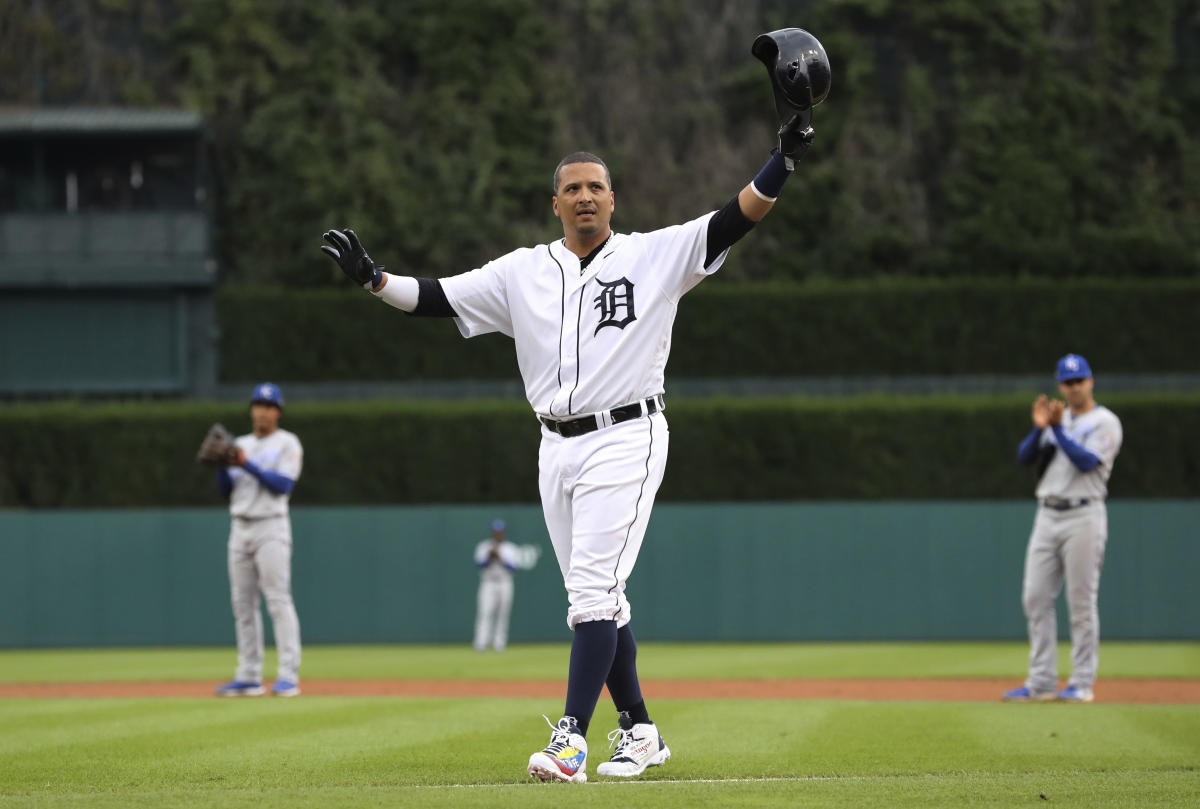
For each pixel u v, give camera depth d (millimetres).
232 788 17188
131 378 104312
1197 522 73750
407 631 75812
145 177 107188
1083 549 31438
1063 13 121188
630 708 18016
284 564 34875
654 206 116000
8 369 104062
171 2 116250
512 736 23656
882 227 114062
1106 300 105812
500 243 112875
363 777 18031
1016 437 85438
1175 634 73500
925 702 32344
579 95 117812
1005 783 16219
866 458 85812
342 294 105250
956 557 74312
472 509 76188
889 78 119125
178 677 47500
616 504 16875
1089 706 30297
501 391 103500
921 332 104625
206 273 103500
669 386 103875
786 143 16391
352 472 86312
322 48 114500
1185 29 122500
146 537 75875
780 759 20094
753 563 75250
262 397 34531
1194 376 104188
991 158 115312
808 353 104312
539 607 75438
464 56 115750
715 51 119750
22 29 113250
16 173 106375
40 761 20469
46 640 75500
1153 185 117125
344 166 112625
